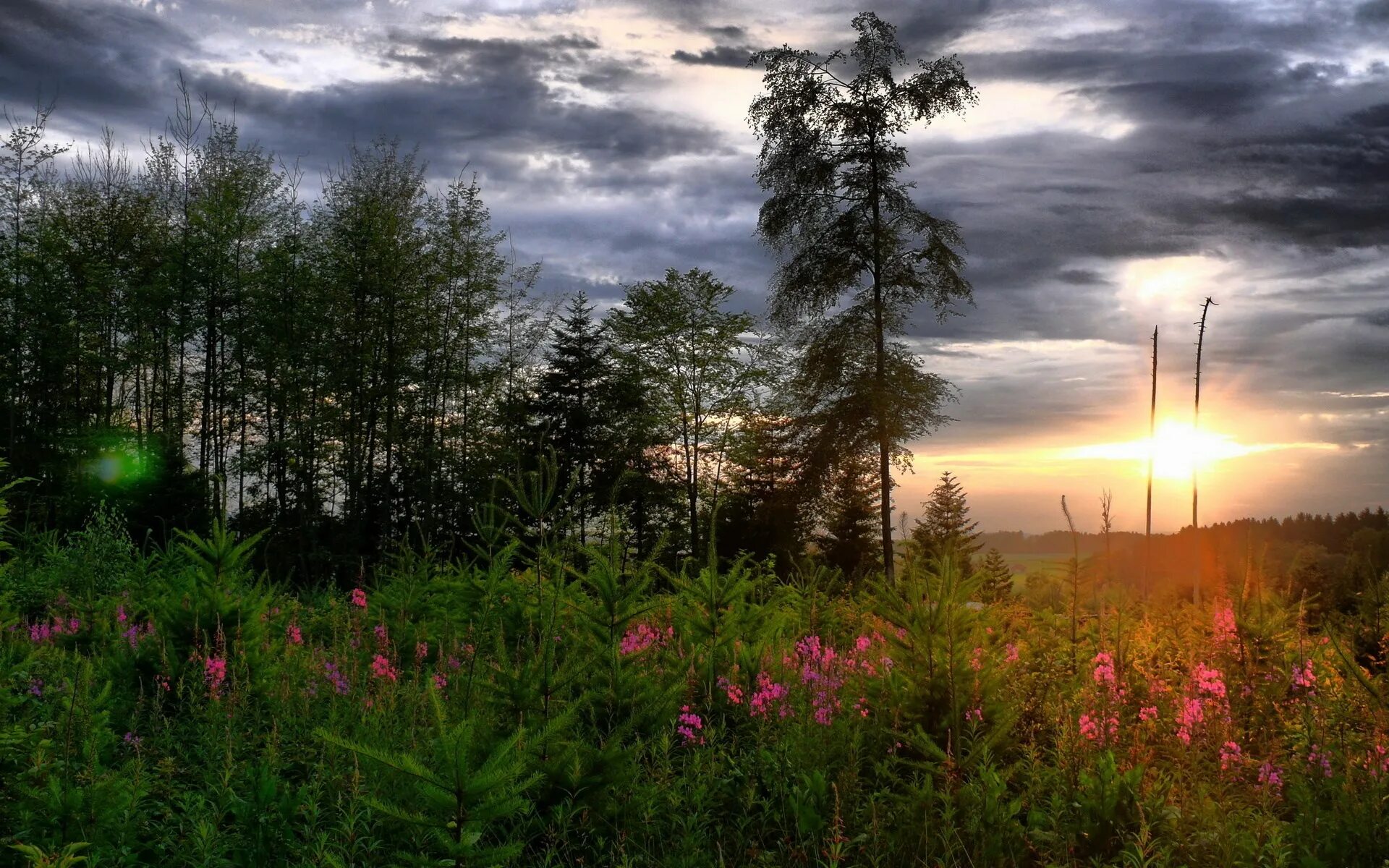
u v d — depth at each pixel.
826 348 30.16
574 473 6.12
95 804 4.52
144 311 32.19
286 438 32.16
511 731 5.27
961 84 29.53
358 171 35.09
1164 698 7.17
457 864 4.03
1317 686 7.20
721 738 6.53
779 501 31.97
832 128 30.41
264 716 6.77
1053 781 5.66
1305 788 5.36
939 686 6.23
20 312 30.69
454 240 34.69
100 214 34.38
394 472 34.38
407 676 8.29
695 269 40.12
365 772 5.22
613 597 6.31
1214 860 4.79
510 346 36.50
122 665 7.04
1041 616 8.91
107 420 32.41
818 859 4.87
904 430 28.97
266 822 4.81
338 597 12.21
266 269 32.62
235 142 34.59
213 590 7.35
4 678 5.45
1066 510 7.84
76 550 13.70
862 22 30.17
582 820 5.09
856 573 29.36
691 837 4.95
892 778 5.79
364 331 33.91
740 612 7.85
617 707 6.14
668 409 39.09
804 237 30.97
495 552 8.51
